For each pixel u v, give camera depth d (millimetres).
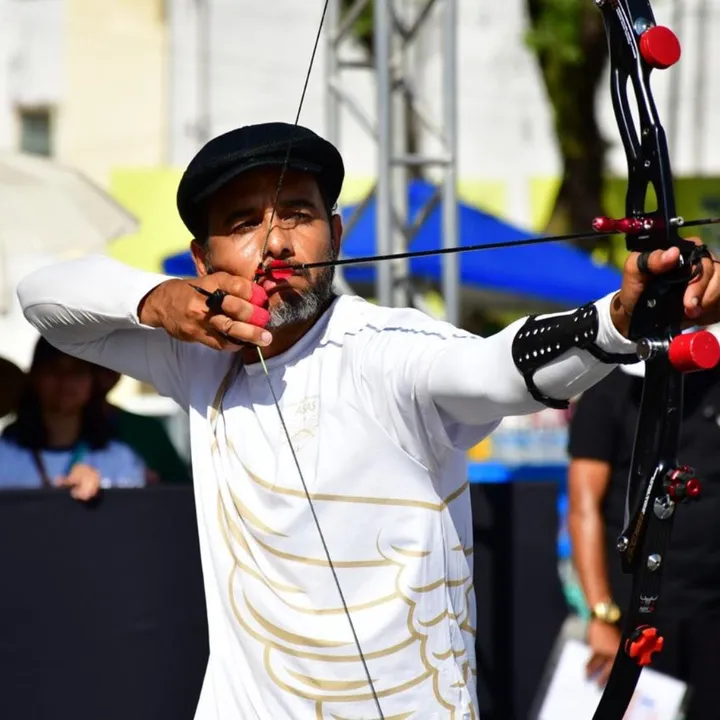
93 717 7730
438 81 29172
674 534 8477
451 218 13398
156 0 31938
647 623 4637
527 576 8148
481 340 4883
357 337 5367
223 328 5203
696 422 8477
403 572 5121
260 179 5559
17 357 28391
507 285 19641
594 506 8719
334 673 5145
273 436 5438
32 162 14570
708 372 8508
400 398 5035
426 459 5141
